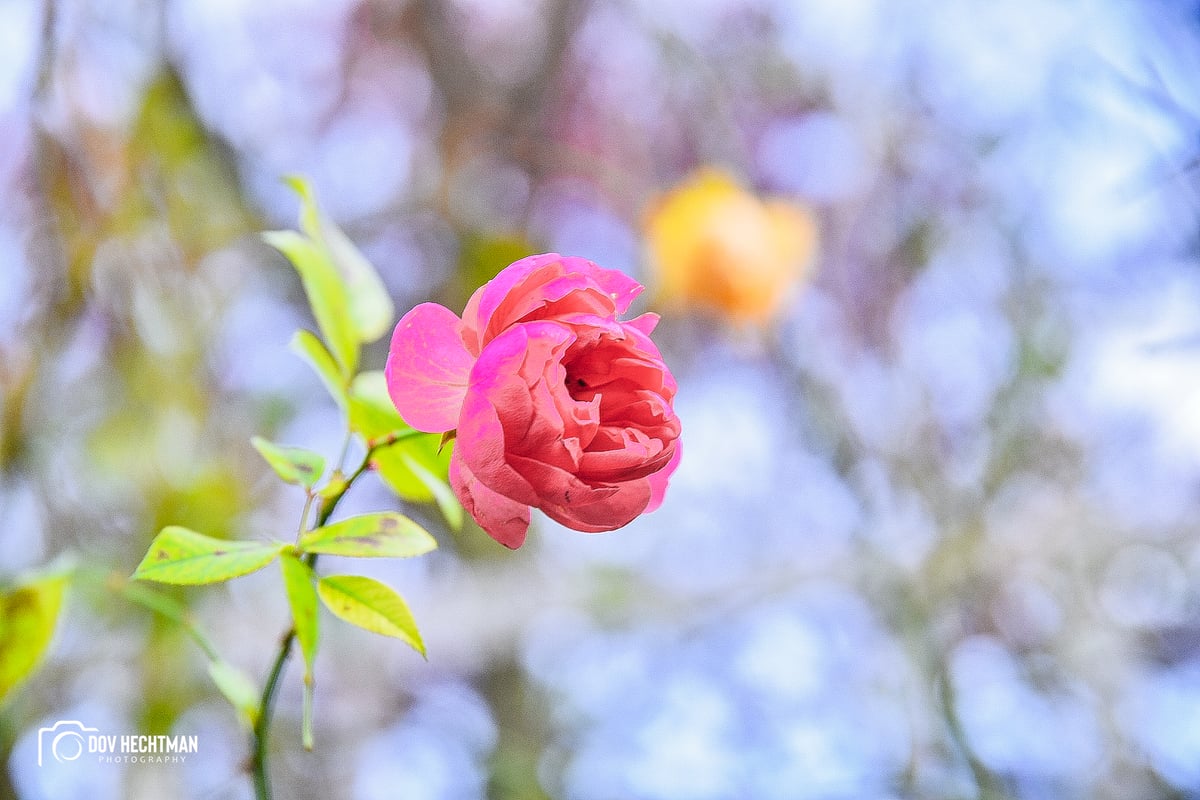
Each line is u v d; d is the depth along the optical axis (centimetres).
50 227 109
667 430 75
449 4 161
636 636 155
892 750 135
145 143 117
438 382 75
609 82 169
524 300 74
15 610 85
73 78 106
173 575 76
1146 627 140
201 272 127
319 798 138
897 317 154
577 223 165
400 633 77
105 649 110
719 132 158
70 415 117
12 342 109
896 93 158
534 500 73
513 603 146
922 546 141
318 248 81
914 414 148
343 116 158
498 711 149
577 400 75
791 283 129
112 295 115
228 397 130
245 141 138
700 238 124
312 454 80
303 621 77
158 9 119
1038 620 143
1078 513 138
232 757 120
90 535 114
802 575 146
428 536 78
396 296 149
